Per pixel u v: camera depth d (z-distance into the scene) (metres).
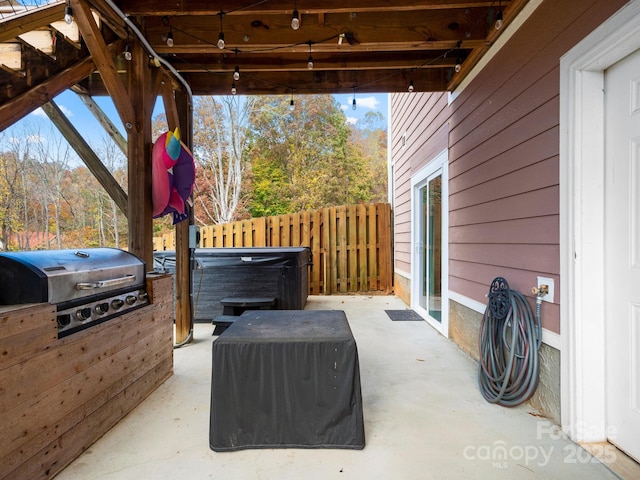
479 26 2.99
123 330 2.30
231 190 14.52
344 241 7.74
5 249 7.32
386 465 1.80
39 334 1.60
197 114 14.31
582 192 1.96
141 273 2.62
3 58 2.29
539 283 2.34
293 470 1.76
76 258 2.05
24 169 7.55
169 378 3.00
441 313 4.52
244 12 2.72
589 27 1.87
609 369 1.94
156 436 2.08
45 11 2.23
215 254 5.20
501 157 2.86
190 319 4.07
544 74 2.28
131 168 3.03
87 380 1.94
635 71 1.76
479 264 3.29
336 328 2.16
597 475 1.71
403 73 4.11
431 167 4.90
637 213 1.77
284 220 7.81
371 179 15.16
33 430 1.56
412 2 2.65
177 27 3.14
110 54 2.78
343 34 3.06
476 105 3.38
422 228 5.60
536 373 2.32
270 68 3.74
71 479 1.69
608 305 1.94
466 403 2.50
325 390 1.94
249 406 1.94
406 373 3.09
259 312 2.63
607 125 1.93
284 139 14.38
